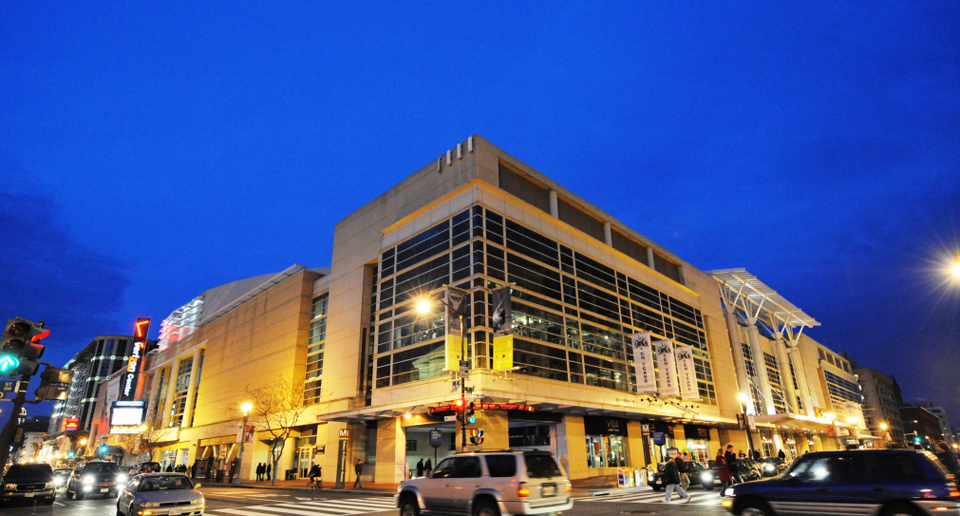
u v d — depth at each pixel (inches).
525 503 461.4
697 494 915.4
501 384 1344.7
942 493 364.2
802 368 3213.6
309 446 1948.8
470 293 1402.6
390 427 1510.8
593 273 1831.9
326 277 2133.4
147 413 3415.4
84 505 910.4
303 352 2081.7
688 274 2423.7
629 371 1824.6
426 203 1702.8
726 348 2502.5
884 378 5733.3
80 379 6692.9
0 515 745.0
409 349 1544.0
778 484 425.4
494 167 1617.9
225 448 2373.3
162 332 3595.0
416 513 535.8
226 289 2952.8
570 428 1502.2
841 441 3540.8
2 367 388.8
